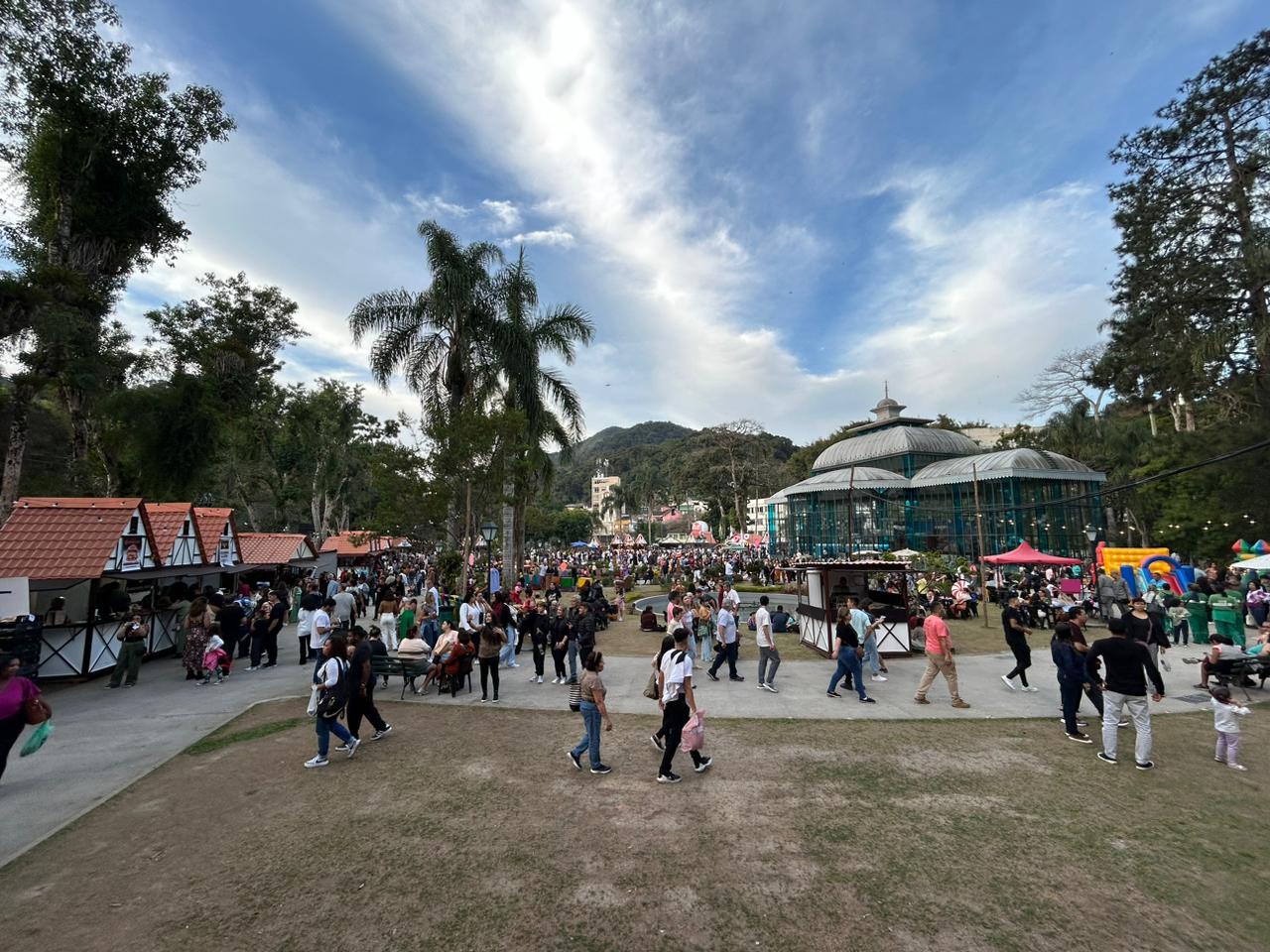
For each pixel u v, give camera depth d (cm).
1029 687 1107
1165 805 607
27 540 1310
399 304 2231
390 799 636
